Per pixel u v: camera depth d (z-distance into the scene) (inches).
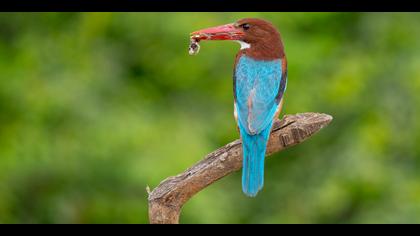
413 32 609.3
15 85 571.5
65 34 611.5
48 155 556.4
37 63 583.8
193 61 589.9
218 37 385.7
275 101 364.8
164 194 324.8
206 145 556.7
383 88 589.9
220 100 593.3
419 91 574.2
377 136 564.4
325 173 585.3
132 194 558.9
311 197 585.3
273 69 374.0
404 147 577.6
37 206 563.8
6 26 619.5
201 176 328.8
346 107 589.6
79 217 560.4
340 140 581.9
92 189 557.6
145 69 609.0
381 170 559.8
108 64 597.9
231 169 335.6
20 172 558.9
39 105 559.8
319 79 589.6
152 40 601.3
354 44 613.9
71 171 554.9
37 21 620.4
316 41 589.6
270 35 382.3
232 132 584.4
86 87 573.6
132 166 534.3
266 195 601.3
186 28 570.3
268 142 339.6
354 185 560.1
